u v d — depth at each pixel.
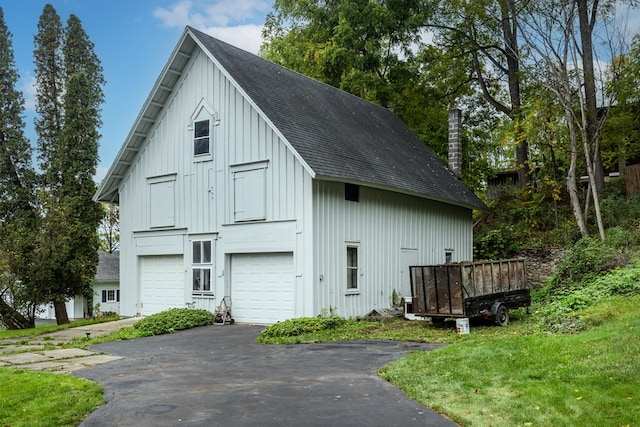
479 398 7.28
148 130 20.03
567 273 18.92
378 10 30.23
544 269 24.39
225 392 8.16
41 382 8.97
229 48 19.33
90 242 25.70
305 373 9.47
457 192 24.02
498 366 8.68
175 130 19.33
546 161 27.39
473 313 14.58
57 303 26.41
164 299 19.59
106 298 43.84
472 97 35.31
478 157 35.31
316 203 16.11
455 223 24.28
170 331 15.91
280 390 8.20
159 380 9.23
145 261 20.23
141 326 15.98
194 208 18.67
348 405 7.29
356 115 22.86
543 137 25.36
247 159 17.41
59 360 11.78
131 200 20.53
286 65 32.31
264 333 14.44
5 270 23.05
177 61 18.84
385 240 19.16
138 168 20.34
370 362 10.36
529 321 15.56
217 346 13.15
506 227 27.70
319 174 15.22
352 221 17.58
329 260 16.50
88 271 25.19
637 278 14.12
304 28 33.09
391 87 30.95
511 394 7.33
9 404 7.58
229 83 17.97
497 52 33.53
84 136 32.59
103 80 38.12
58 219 24.62
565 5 21.89
